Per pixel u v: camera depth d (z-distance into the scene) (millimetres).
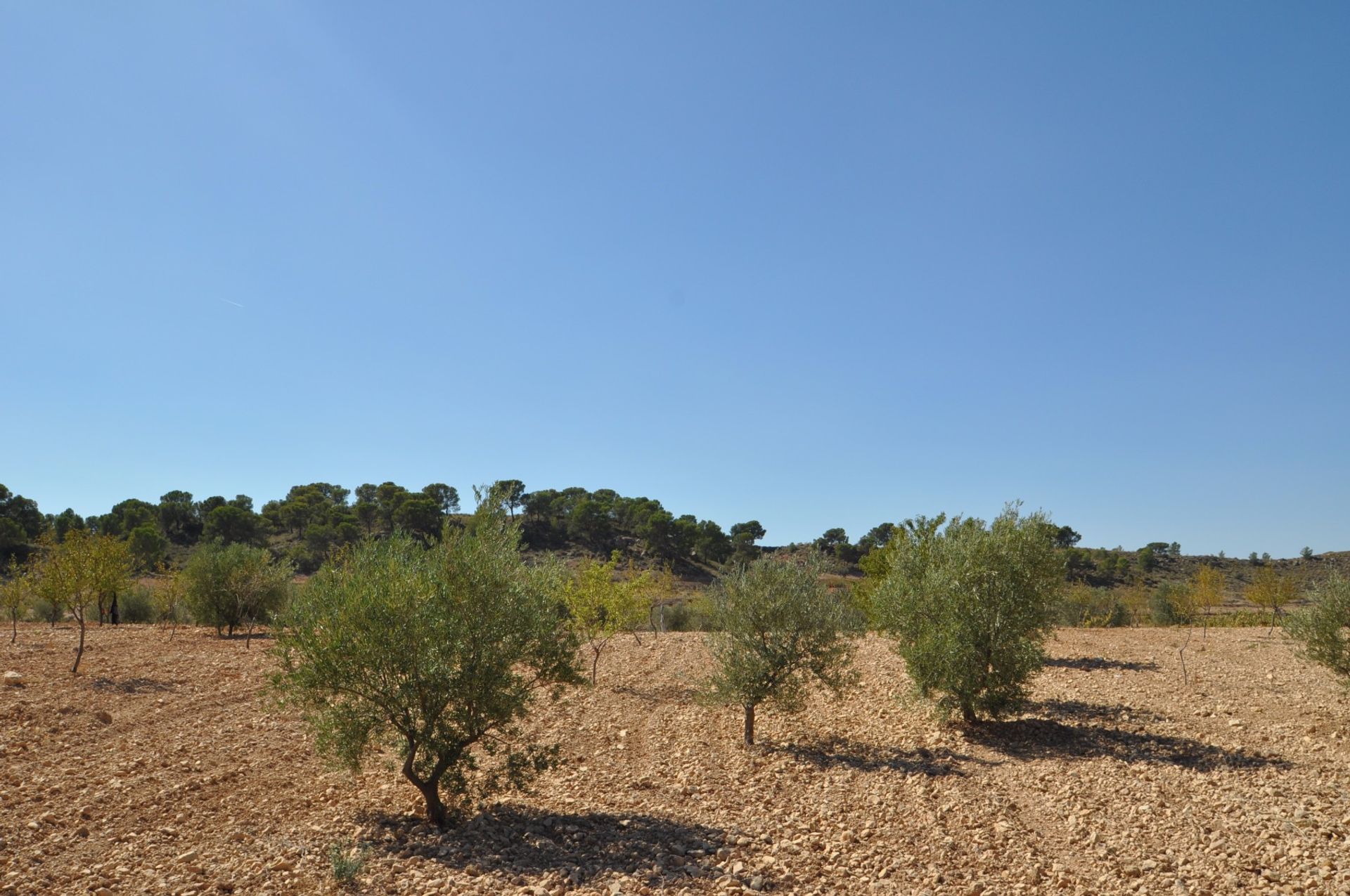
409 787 12492
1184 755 13898
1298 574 45406
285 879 8250
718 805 11914
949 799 11984
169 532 88875
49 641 28781
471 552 11305
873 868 9109
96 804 10719
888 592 18812
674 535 94062
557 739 16547
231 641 32219
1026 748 15258
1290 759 13195
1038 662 16781
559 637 11680
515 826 10648
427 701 10406
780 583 16609
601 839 10117
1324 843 9305
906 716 18859
